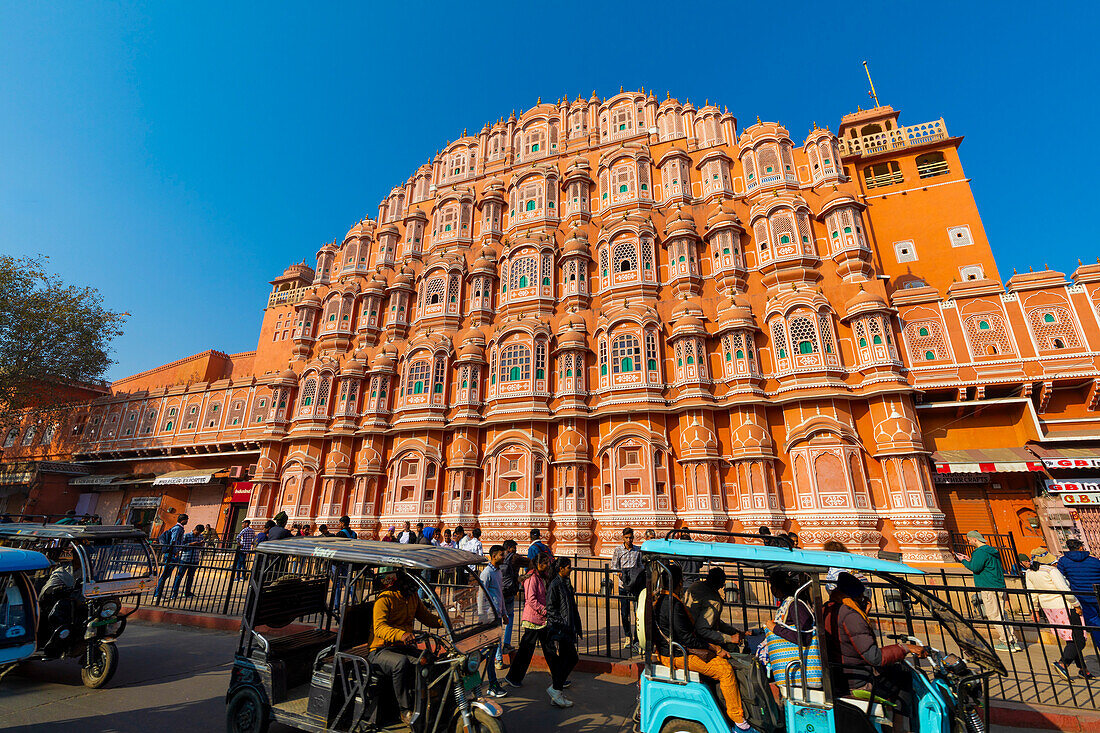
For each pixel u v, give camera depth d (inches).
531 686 343.0
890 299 823.7
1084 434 674.8
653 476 810.2
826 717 193.3
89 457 1444.4
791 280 872.9
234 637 461.1
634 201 1049.5
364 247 1275.8
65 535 371.9
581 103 1231.5
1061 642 375.2
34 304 1226.6
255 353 1523.1
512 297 1038.4
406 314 1147.3
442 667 226.4
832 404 763.4
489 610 277.4
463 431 947.3
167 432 1350.9
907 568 201.2
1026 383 704.4
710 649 222.1
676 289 935.7
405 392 1028.5
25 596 310.7
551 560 353.4
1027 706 294.5
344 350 1157.7
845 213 877.2
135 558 391.9
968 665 206.5
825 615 217.9
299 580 303.7
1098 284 710.5
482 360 988.6
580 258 1012.5
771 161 986.1
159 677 354.3
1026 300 738.2
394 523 943.7
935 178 1011.9
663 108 1149.1
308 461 1045.2
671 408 827.4
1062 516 656.4
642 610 249.8
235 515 1155.9
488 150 1288.1
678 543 237.0
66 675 356.5
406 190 1342.3
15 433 1600.6
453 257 1137.4
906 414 728.3
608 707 301.9
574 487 842.8
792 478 759.1
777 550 219.9
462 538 548.7
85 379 1562.5
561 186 1143.6
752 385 806.5
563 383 915.4
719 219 938.1
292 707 246.4
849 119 1177.4
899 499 702.5
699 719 207.6
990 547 452.1
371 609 285.6
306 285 1766.7
